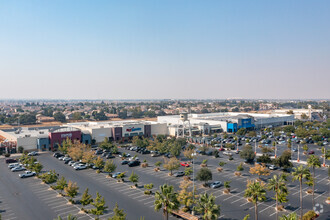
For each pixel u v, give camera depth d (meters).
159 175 73.69
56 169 81.12
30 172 74.69
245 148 89.19
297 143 124.44
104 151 106.75
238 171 75.50
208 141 128.12
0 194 59.28
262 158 77.00
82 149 99.00
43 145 112.25
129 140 136.00
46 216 47.75
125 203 53.56
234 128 165.75
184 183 55.75
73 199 55.84
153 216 47.47
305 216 45.38
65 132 115.50
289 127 157.00
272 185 45.03
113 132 132.50
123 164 87.12
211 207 36.94
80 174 75.25
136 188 62.69
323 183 64.62
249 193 42.16
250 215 47.72
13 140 112.69
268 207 51.19
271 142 127.12
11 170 80.19
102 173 76.19
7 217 47.41
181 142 114.88
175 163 73.75
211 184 62.81
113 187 63.53
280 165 73.31
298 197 56.03
